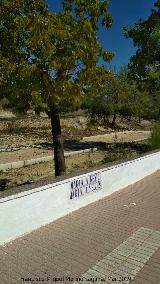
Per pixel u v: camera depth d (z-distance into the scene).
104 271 5.86
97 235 7.34
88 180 9.45
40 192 7.65
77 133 35.78
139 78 23.48
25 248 6.61
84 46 11.39
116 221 8.24
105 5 12.30
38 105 11.73
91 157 20.95
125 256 6.41
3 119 38.03
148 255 6.48
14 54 11.36
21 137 30.64
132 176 12.24
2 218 6.68
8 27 11.30
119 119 50.62
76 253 6.48
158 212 9.03
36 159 19.55
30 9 11.71
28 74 10.80
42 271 5.79
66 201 8.58
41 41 10.65
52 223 7.97
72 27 11.52
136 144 26.59
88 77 11.85
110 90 43.44
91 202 9.68
